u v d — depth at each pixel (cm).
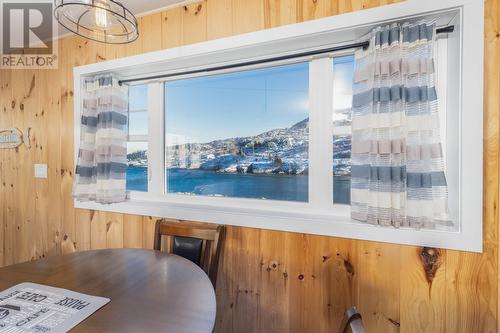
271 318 162
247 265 167
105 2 101
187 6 179
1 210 251
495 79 120
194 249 158
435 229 129
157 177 207
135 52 194
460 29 123
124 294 102
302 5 150
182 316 88
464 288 125
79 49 215
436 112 127
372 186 134
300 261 155
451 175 133
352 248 145
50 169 229
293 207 171
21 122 240
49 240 230
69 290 104
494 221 121
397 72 130
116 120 200
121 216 204
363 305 142
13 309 91
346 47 148
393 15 131
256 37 158
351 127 153
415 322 133
